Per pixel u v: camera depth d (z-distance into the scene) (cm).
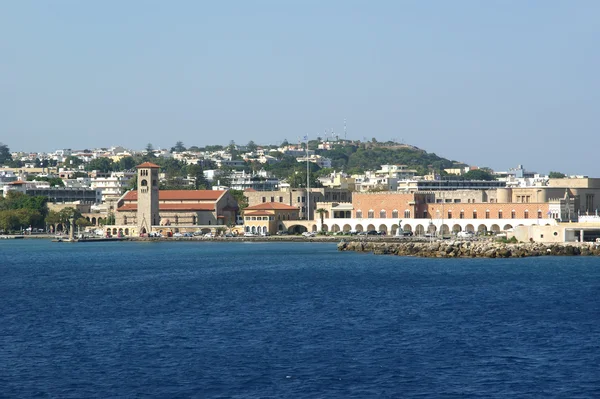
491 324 15125
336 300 18425
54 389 11100
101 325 15488
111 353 13000
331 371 11850
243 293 19962
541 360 12356
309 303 17988
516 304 17575
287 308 17250
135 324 15538
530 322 15312
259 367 12075
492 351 12938
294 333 14412
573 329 14600
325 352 12938
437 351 12962
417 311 16688
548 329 14600
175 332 14638
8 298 19862
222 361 12425
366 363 12262
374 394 10806
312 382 11325
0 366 12238
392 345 13400
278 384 11238
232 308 17375
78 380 11488
